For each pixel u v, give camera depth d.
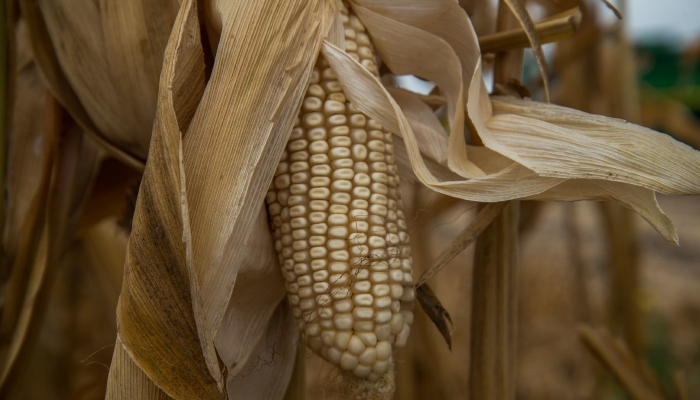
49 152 0.46
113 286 0.66
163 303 0.34
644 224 1.87
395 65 0.40
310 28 0.35
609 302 0.77
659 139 0.36
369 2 0.38
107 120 0.43
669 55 1.99
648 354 0.87
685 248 1.62
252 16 0.35
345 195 0.35
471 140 0.42
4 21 0.44
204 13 0.37
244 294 0.38
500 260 0.44
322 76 0.36
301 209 0.36
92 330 0.90
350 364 0.35
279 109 0.35
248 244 0.36
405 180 0.41
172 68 0.34
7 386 0.45
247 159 0.34
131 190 0.46
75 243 0.72
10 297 0.46
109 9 0.39
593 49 0.69
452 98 0.41
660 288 1.31
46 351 0.79
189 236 0.33
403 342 0.36
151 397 0.35
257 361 0.39
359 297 0.35
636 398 0.57
